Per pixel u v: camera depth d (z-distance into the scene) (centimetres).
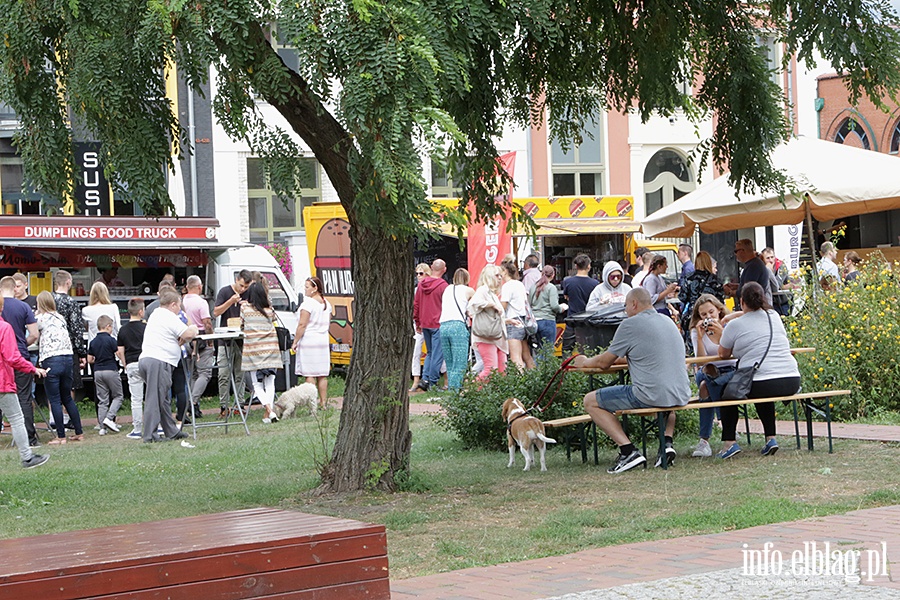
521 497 1041
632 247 2661
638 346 1160
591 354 1386
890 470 1108
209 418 1912
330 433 1577
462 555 803
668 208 1747
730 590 612
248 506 1056
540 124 1280
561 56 1205
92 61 926
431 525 924
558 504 1001
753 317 1229
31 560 438
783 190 1300
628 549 770
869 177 1584
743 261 1759
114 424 1797
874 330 1583
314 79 854
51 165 1006
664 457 1173
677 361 1166
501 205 1181
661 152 3531
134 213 2458
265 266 2333
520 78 1195
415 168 852
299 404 1867
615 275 1898
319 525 491
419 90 855
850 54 1113
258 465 1338
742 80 1244
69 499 1134
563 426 1338
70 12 925
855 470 1116
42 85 993
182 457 1433
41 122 999
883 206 1662
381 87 839
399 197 867
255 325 1808
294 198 1038
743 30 1248
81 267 2222
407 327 1095
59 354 1666
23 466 1381
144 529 507
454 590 667
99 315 1889
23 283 1733
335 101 864
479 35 907
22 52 960
